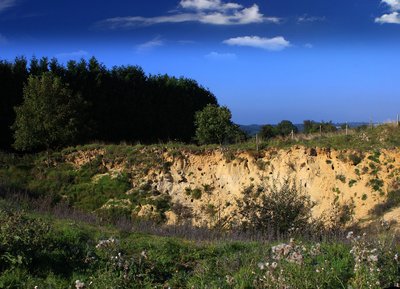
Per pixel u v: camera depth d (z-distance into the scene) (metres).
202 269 8.73
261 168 25.78
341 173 23.88
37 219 10.88
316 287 6.77
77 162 28.69
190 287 7.98
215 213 24.17
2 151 31.52
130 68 42.91
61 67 39.53
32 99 29.94
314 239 12.61
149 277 8.46
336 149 24.77
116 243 9.52
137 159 27.64
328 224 19.09
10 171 27.66
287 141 27.05
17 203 15.62
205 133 32.84
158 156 27.62
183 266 9.27
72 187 26.30
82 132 31.78
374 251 7.41
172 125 44.47
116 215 23.45
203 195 25.61
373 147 23.98
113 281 7.78
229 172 26.31
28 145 29.61
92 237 10.98
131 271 8.27
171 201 25.36
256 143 27.19
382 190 21.97
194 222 23.86
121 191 25.77
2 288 7.49
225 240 11.91
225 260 9.05
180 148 27.95
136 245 10.25
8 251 8.36
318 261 8.02
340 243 9.89
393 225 17.25
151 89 43.81
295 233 13.85
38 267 8.45
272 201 16.11
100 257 9.23
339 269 7.52
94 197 25.47
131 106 41.75
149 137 43.00
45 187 26.23
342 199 22.81
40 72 37.88
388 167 22.73
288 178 24.28
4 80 35.59
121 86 41.72
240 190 25.39
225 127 32.69
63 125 30.14
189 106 46.06
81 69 40.22
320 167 24.67
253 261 8.69
